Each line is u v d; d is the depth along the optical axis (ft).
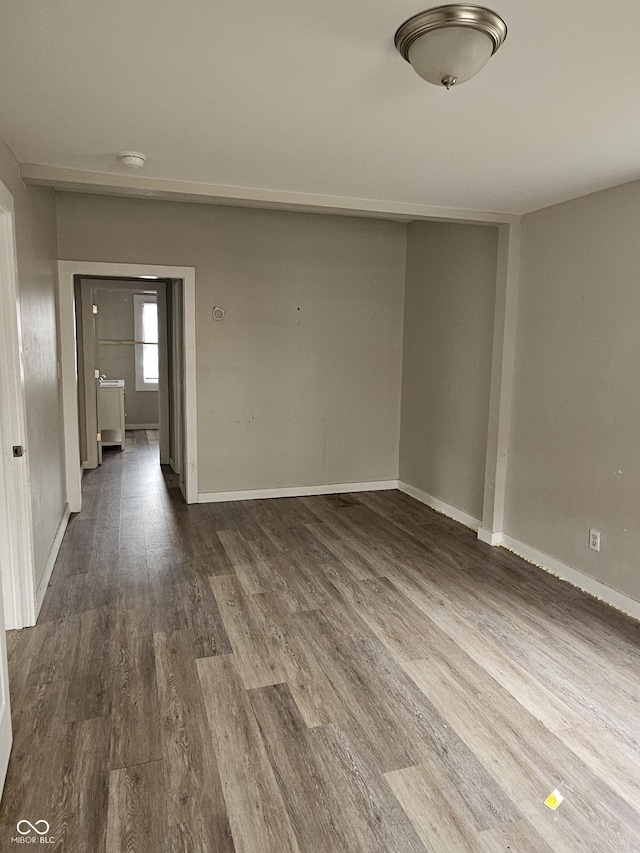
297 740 7.00
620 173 9.66
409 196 11.39
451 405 15.80
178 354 18.28
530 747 6.98
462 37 5.13
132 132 8.12
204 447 16.75
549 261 12.00
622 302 10.33
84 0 4.91
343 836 5.67
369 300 17.66
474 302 14.64
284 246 16.53
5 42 5.65
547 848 5.59
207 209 15.66
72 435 15.64
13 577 9.41
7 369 8.91
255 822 5.81
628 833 5.79
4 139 8.34
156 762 6.59
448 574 12.03
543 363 12.26
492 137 8.12
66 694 7.80
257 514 15.97
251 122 7.72
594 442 11.03
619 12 4.99
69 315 14.98
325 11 5.06
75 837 5.59
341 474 18.24
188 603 10.54
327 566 12.37
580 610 10.50
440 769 6.58
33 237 10.80
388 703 7.75
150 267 15.33
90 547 13.33
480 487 14.75
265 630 9.61
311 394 17.51
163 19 5.22
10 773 6.38
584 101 6.87
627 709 7.73
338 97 6.89
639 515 10.12
